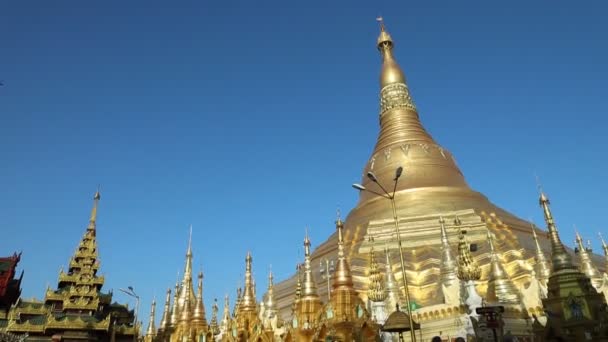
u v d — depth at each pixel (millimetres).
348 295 34219
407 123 77062
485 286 46188
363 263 54406
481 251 53031
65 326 73188
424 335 38750
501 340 28234
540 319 36781
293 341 35812
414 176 68875
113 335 74500
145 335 78438
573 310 33812
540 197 39219
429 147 73062
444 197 65438
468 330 34250
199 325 50375
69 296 77125
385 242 57688
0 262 85750
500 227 60688
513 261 49531
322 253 66938
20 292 85688
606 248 52188
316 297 37562
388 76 82750
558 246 36844
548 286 36188
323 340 32938
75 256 83188
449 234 57062
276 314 48531
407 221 60469
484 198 69438
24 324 73375
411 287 49844
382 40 87938
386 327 29203
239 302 43281
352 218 69625
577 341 32625
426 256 53500
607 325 32594
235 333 41812
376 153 75750
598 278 44250
